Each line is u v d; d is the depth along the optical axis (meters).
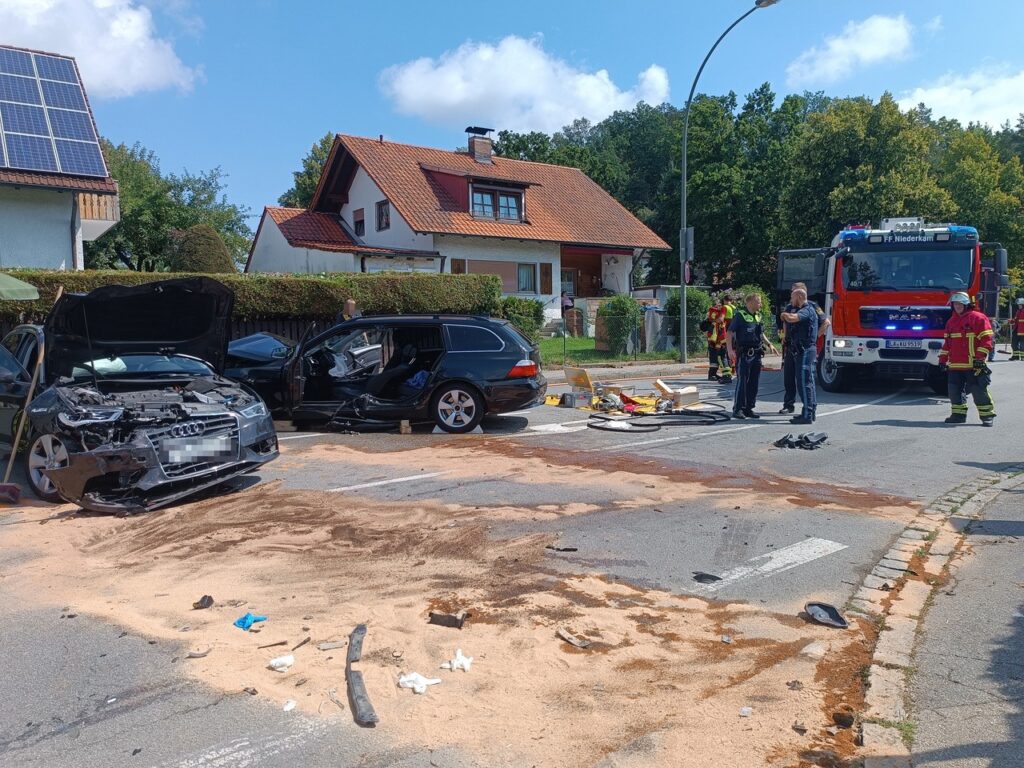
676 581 5.00
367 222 31.45
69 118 18.34
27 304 13.51
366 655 3.97
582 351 23.28
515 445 9.60
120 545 5.84
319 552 5.58
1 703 3.56
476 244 29.77
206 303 8.13
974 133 47.31
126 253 35.12
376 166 30.48
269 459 7.61
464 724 3.35
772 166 42.19
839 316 14.10
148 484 6.64
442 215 29.16
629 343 22.77
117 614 4.55
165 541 5.90
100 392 7.46
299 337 17.12
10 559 5.57
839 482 7.65
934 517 6.39
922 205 33.22
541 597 4.71
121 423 6.78
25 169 16.69
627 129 69.00
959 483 7.61
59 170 17.11
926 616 4.46
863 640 4.18
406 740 3.23
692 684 3.69
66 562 5.49
